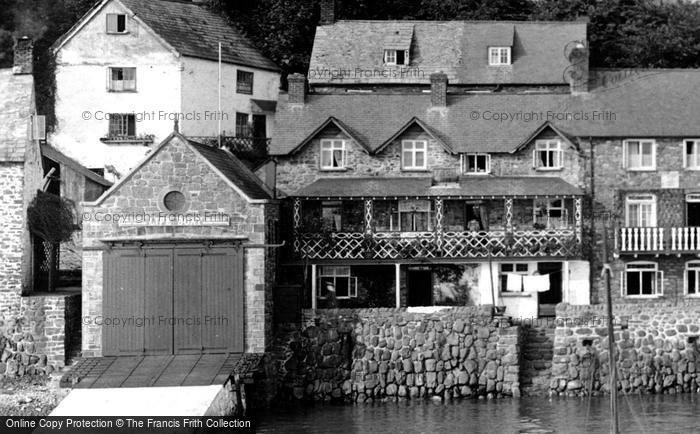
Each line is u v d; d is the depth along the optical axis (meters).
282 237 78.06
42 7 96.50
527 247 78.12
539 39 91.81
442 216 78.12
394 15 103.19
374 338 71.69
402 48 90.75
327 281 79.50
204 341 69.56
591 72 85.25
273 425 65.94
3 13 95.81
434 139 80.56
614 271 79.50
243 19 100.31
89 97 88.56
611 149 80.56
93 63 88.62
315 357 71.38
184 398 64.12
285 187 80.81
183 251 69.69
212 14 96.25
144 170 69.75
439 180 80.50
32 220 73.19
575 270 79.38
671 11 104.62
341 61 91.12
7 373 70.25
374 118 82.19
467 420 66.12
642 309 72.50
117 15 88.69
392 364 71.38
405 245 77.50
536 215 80.00
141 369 67.75
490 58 90.50
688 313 72.62
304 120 82.12
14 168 71.44
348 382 71.25
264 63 95.00
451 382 71.31
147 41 88.50
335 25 93.44
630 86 83.50
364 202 78.31
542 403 70.00
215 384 65.38
